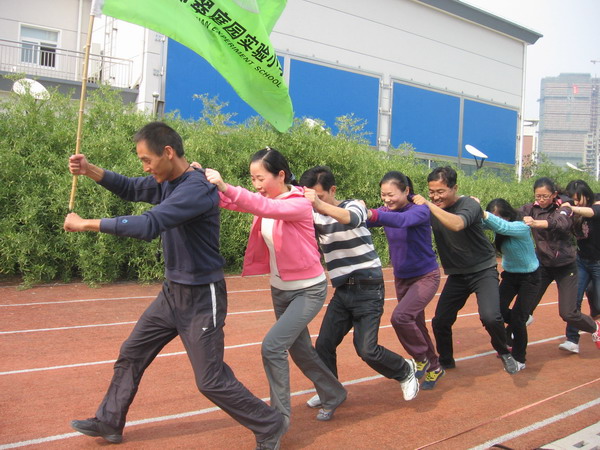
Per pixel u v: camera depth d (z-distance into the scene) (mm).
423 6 20547
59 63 17734
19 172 8633
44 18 17484
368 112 19000
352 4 18516
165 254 3129
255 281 10109
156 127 2973
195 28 3758
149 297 8242
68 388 4398
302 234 3443
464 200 4551
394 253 4414
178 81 14414
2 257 8602
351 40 18531
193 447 3398
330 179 3854
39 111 9273
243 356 5438
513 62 23891
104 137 9219
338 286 3939
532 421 3928
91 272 8844
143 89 14086
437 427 3801
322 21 17797
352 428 3750
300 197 3344
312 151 11711
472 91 22312
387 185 4129
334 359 4000
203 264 3059
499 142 23406
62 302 7609
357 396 4402
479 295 4637
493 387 4703
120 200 9117
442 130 21281
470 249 4613
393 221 3871
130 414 3902
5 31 16938
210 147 10320
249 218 10602
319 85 17766
